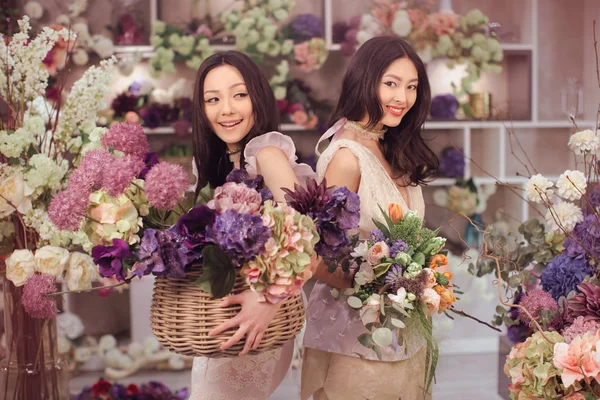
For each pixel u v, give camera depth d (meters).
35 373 2.00
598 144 1.85
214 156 1.92
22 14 4.10
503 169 4.45
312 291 2.00
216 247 1.33
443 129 4.51
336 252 1.55
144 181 1.44
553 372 1.45
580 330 1.49
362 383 1.85
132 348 4.07
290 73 4.39
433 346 1.74
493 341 4.29
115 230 1.47
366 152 1.95
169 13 4.27
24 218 1.86
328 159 1.95
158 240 1.39
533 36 4.46
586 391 1.46
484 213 4.53
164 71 4.21
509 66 4.54
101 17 4.23
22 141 1.85
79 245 2.04
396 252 1.67
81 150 1.96
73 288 1.85
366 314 1.64
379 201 1.90
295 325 1.62
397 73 1.92
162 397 3.73
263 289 1.41
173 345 1.50
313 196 1.54
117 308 4.25
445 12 4.39
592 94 4.46
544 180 1.93
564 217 1.86
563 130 4.55
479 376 3.94
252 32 4.22
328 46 4.31
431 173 2.14
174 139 4.30
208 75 1.82
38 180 1.83
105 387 3.73
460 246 4.34
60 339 4.05
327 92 4.42
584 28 4.51
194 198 1.63
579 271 1.77
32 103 2.07
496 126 4.43
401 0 4.36
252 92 1.81
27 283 1.76
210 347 1.48
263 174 1.78
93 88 1.96
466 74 4.51
